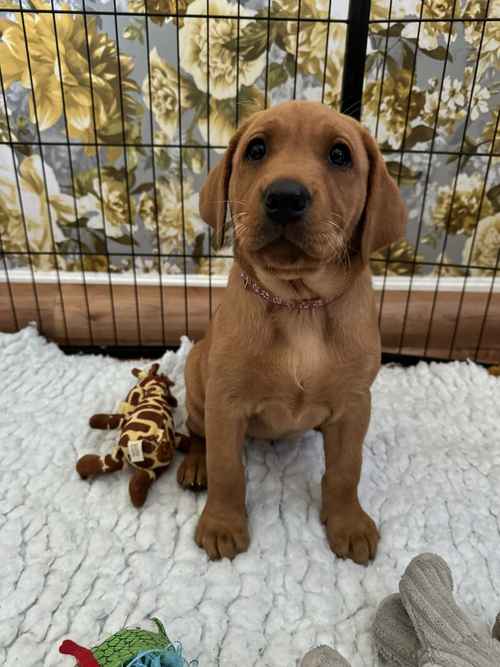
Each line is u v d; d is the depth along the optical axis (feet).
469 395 1.88
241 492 1.28
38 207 2.46
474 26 2.21
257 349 1.16
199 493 1.42
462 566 1.23
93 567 1.20
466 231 2.54
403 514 1.36
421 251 2.59
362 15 1.75
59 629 1.07
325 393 1.22
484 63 2.27
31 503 1.36
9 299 2.29
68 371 1.94
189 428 1.56
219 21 2.19
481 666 0.89
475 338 2.27
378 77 2.30
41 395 1.79
